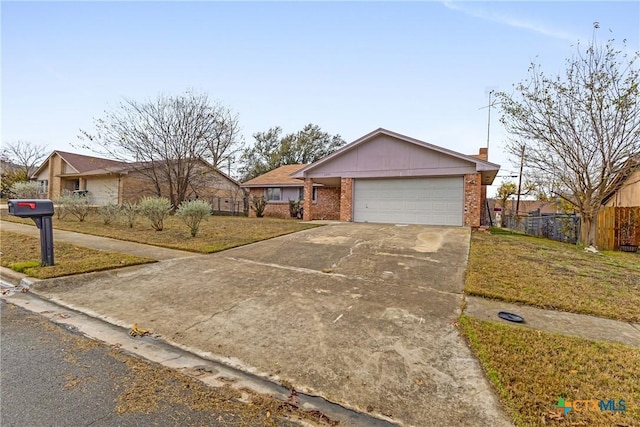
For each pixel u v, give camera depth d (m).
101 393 2.38
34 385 2.46
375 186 14.20
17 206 5.40
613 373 2.67
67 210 13.82
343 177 14.68
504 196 25.73
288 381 2.61
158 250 7.59
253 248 7.91
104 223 12.53
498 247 8.45
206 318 3.88
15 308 4.19
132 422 2.06
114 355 3.00
